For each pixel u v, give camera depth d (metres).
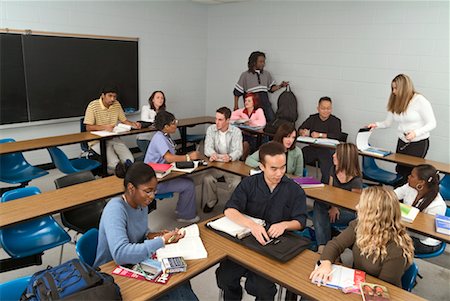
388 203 1.68
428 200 2.49
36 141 3.72
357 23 4.97
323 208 2.82
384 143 5.02
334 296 1.53
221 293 2.23
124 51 5.54
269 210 2.15
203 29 6.70
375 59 4.91
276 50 5.88
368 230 1.71
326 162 4.43
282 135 3.25
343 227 2.88
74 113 5.12
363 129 4.06
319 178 4.86
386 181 3.86
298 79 5.71
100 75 5.31
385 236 1.68
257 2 5.95
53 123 4.94
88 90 5.21
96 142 4.31
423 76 4.55
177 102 6.56
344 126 5.38
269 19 5.86
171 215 3.75
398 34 4.66
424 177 2.47
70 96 5.03
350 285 1.59
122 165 2.04
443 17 4.29
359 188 2.88
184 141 5.55
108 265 1.70
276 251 1.82
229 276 2.09
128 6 5.48
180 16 6.24
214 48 6.74
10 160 3.51
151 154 3.38
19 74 4.48
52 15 4.69
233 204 2.15
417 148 3.77
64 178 2.77
